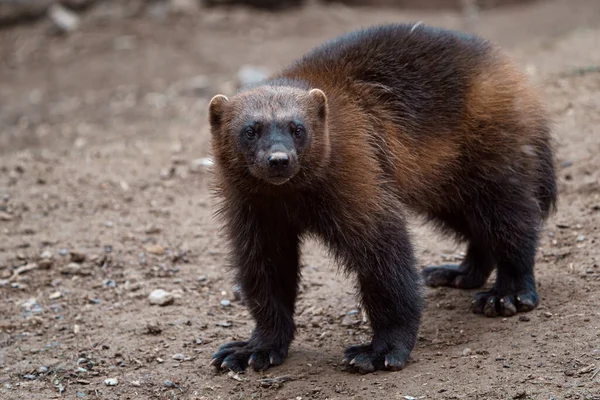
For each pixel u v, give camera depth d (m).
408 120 9.51
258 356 9.33
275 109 8.50
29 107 23.30
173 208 13.98
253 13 30.02
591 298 9.83
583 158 13.45
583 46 19.06
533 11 30.02
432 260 12.21
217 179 9.29
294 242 9.62
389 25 10.21
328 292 11.31
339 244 8.99
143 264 12.30
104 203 14.11
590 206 12.34
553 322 9.38
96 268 12.17
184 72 25.11
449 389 8.20
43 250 12.57
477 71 9.88
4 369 9.64
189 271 12.14
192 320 10.73
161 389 9.07
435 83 9.67
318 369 9.25
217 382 9.15
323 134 8.64
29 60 26.88
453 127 9.70
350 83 9.47
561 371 8.20
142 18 29.20
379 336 9.12
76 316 10.96
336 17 29.28
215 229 13.26
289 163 8.14
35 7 29.36
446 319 10.19
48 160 15.88
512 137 9.91
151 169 15.26
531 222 10.09
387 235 8.93
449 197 10.20
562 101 15.30
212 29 28.44
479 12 30.39
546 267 11.06
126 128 20.44
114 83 24.77
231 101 8.86
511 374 8.30
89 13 29.50
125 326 10.61
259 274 9.34
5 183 14.80
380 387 8.52
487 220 10.08
